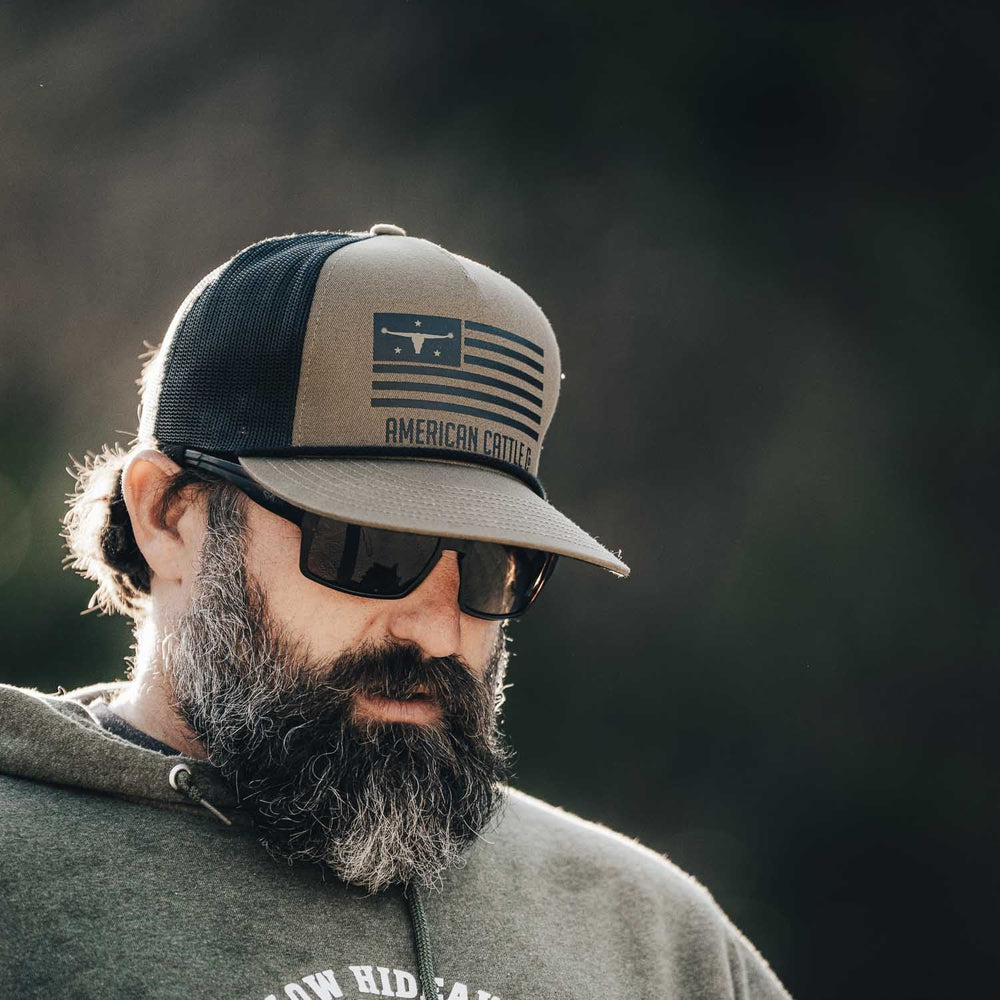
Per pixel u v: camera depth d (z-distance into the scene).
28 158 13.61
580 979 3.02
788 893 13.55
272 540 2.82
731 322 14.30
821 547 13.97
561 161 14.45
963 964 13.33
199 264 13.62
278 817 2.74
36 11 13.95
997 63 14.43
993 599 13.82
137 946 2.58
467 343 2.85
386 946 2.80
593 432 14.18
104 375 13.21
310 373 2.78
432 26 14.52
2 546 12.51
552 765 13.84
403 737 2.78
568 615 14.09
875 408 14.14
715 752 13.85
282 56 14.24
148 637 3.04
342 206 13.95
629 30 14.64
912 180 14.52
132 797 2.79
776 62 14.58
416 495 2.71
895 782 13.64
